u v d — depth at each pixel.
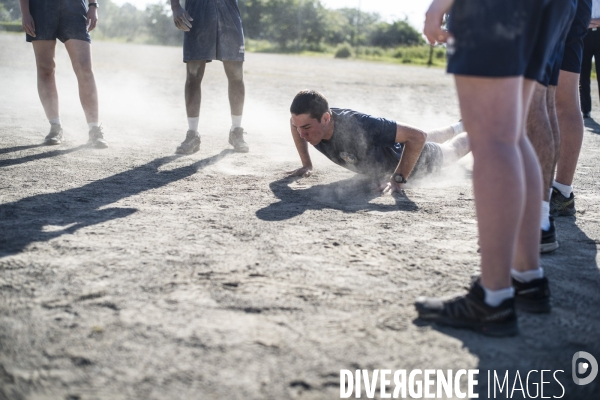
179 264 2.06
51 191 3.00
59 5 4.02
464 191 3.36
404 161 3.18
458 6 1.54
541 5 1.57
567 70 2.78
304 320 1.67
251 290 1.86
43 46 4.11
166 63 15.22
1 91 7.41
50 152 3.98
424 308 1.70
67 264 2.03
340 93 9.32
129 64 14.00
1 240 2.25
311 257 2.18
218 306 1.74
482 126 1.57
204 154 4.18
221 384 1.35
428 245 2.37
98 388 1.33
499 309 1.62
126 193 3.03
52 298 1.77
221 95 8.30
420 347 1.56
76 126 5.10
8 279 1.90
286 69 15.68
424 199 3.14
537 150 2.24
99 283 1.88
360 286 1.93
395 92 10.25
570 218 2.91
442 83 13.75
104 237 2.33
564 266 2.20
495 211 1.57
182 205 2.85
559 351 1.57
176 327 1.61
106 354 1.47
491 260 1.61
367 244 2.35
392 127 3.12
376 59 31.41
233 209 2.81
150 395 1.31
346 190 3.26
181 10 3.98
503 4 1.48
